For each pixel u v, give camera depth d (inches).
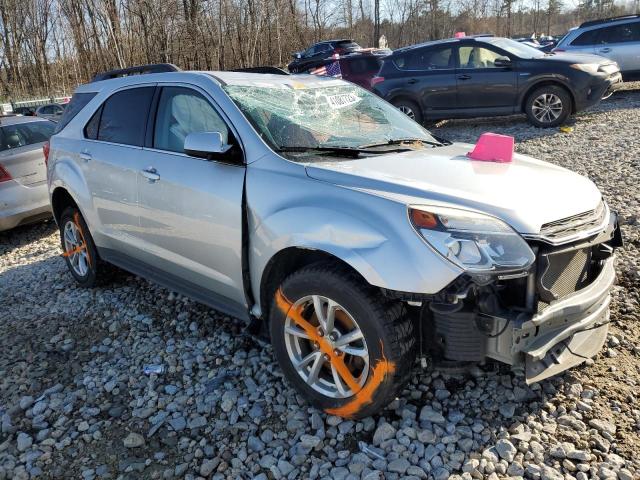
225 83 146.8
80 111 192.7
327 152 135.9
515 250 102.4
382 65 474.9
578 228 112.1
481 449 109.6
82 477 112.1
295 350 123.6
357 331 111.6
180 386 139.2
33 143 298.4
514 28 2477.9
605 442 108.3
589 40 563.8
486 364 132.4
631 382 124.9
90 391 139.9
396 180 115.6
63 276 224.1
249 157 132.3
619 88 621.9
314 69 663.8
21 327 179.2
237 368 143.6
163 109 158.7
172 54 1116.5
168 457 116.0
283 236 118.6
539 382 126.6
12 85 1352.1
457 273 100.0
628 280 168.2
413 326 110.6
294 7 1338.6
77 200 187.5
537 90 424.8
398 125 163.5
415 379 130.3
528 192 115.0
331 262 114.7
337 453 112.3
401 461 106.9
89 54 1200.2
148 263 167.6
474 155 137.3
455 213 105.6
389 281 102.8
